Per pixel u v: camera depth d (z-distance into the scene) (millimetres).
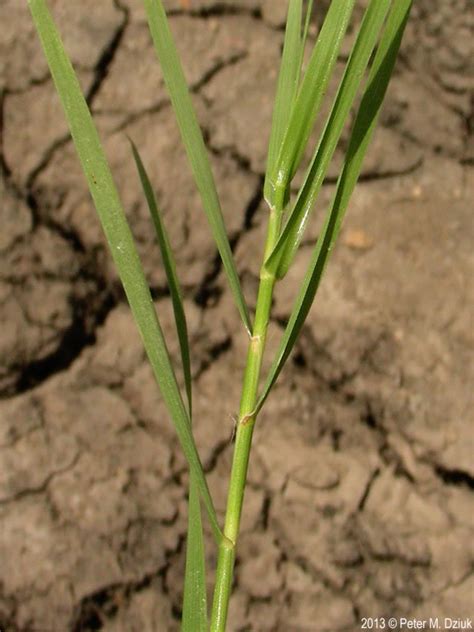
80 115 96
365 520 252
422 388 253
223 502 252
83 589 248
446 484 252
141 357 255
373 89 99
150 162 255
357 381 254
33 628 246
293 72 106
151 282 255
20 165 253
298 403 254
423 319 255
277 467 253
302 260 254
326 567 251
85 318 254
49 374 253
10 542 246
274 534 253
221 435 254
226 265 105
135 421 253
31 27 255
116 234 98
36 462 249
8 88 254
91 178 97
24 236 251
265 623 250
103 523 250
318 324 255
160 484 253
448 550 251
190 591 108
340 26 95
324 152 98
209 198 104
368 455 253
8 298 250
